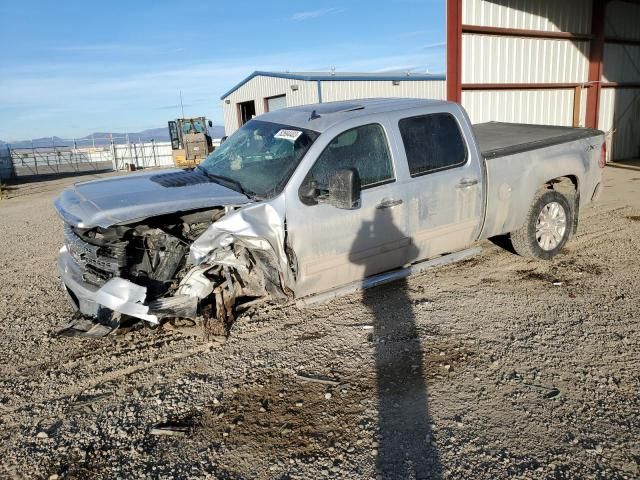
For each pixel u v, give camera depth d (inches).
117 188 175.9
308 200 166.7
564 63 536.4
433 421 125.6
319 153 171.5
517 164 220.2
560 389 136.5
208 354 165.2
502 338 166.1
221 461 116.0
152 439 124.9
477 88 462.0
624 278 213.6
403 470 109.7
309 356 160.6
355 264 182.2
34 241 359.6
